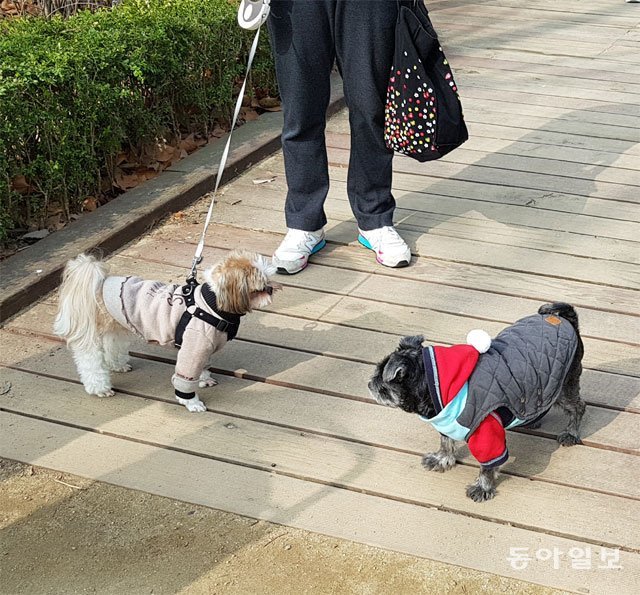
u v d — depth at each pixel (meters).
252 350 3.43
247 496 2.72
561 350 2.65
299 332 3.54
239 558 2.49
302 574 2.43
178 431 3.02
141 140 4.91
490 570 2.43
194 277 3.13
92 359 3.11
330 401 3.15
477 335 2.57
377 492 2.73
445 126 3.48
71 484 2.79
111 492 2.76
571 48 7.24
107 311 3.01
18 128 3.99
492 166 5.05
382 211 4.05
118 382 3.28
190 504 2.70
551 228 4.34
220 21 5.35
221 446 2.94
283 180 4.97
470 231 4.32
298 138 3.85
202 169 4.89
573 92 6.21
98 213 4.37
